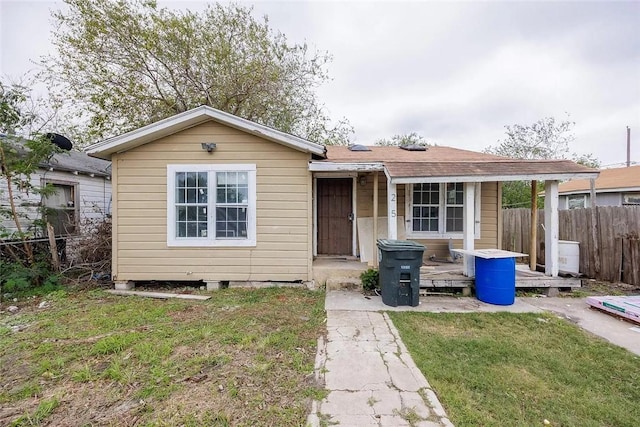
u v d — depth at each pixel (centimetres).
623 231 629
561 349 353
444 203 744
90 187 987
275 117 1483
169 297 564
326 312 477
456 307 502
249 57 1336
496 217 742
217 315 462
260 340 369
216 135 631
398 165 614
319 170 625
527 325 425
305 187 633
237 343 362
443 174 564
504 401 256
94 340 373
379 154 785
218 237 634
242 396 258
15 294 564
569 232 744
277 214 635
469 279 570
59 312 476
